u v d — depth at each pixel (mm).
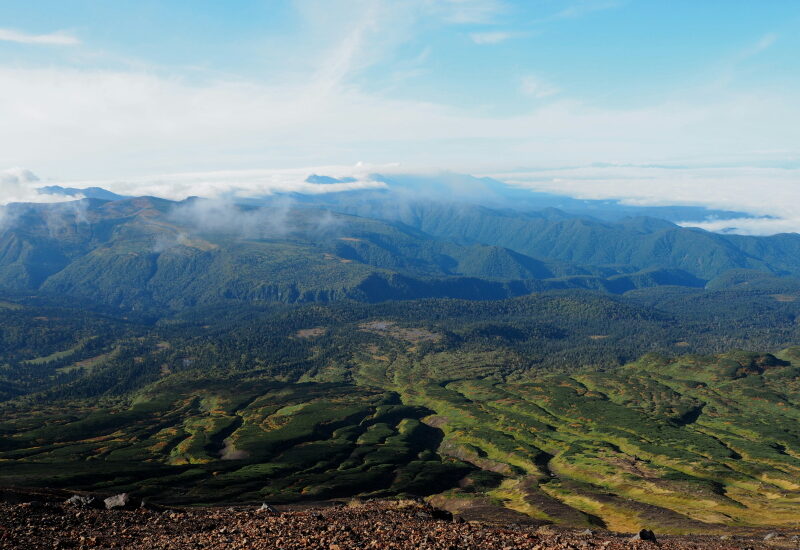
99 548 38344
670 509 159375
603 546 43562
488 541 42156
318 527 45469
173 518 49750
